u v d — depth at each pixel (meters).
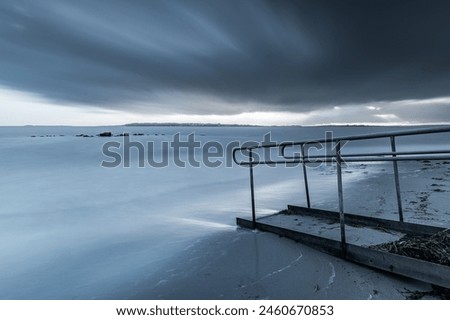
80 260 3.40
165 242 3.90
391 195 6.20
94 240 4.09
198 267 3.00
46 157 13.95
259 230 4.13
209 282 2.66
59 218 5.34
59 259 3.44
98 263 3.29
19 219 5.29
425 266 2.26
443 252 2.43
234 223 4.73
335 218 4.26
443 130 2.04
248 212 5.51
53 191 7.79
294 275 2.67
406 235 3.38
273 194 7.25
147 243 3.90
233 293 2.45
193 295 2.46
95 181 9.24
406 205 5.15
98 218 5.31
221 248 3.53
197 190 7.97
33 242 4.07
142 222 4.99
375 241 3.25
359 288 2.37
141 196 7.23
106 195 7.33
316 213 4.52
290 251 3.24
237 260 3.11
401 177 8.96
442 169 10.45
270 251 3.28
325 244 3.12
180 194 7.45
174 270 2.98
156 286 2.66
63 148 16.94
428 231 3.24
